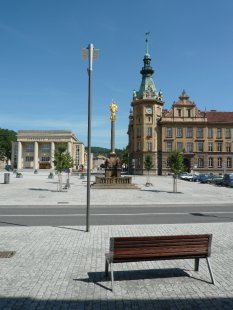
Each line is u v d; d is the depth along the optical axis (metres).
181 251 7.75
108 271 8.22
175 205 24.12
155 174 93.94
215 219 17.30
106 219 16.97
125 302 6.61
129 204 23.81
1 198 27.44
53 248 10.59
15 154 149.88
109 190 38.00
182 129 95.12
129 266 8.89
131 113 111.38
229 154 95.62
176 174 37.88
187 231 13.66
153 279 7.92
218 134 95.81
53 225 14.88
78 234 12.79
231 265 9.05
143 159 94.62
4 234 12.68
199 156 95.19
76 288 7.29
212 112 99.25
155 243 7.60
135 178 73.88
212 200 28.08
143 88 97.50
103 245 11.04
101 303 6.55
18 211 19.94
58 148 37.62
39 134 142.00
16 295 6.86
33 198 27.69
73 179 66.19
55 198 27.91
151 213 19.55
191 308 6.37
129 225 14.98
